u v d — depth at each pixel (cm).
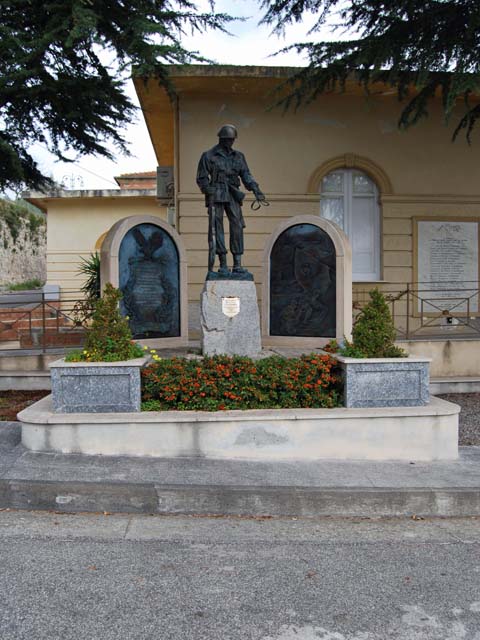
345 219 1294
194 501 473
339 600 333
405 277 1280
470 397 912
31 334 1069
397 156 1279
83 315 1110
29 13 865
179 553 396
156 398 605
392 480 511
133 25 815
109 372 577
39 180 1045
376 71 966
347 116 1269
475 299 1295
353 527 454
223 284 780
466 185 1297
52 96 913
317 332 917
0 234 3772
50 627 300
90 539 418
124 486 475
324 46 982
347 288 902
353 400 593
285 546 412
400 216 1278
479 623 310
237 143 1252
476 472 543
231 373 611
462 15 873
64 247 2102
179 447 562
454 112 1287
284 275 941
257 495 474
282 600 332
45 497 475
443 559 394
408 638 294
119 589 342
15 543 409
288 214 1257
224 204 797
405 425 580
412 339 1013
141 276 877
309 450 570
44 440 562
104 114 995
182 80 1158
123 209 2103
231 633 296
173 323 920
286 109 1130
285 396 599
